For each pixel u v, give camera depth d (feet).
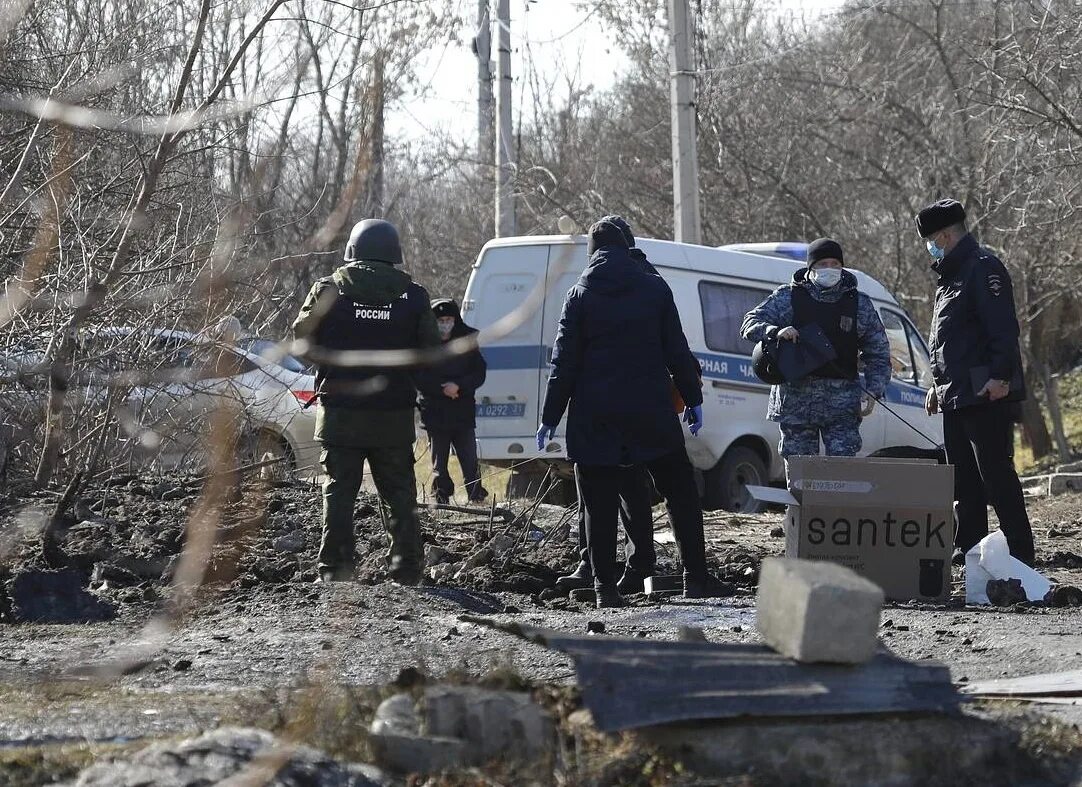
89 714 23.84
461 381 74.54
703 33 149.89
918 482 44.11
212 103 41.73
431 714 20.08
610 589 43.98
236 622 37.35
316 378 45.47
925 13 168.55
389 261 45.88
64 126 20.56
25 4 17.10
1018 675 30.40
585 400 43.83
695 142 101.96
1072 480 99.55
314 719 20.90
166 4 51.85
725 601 43.96
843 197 164.96
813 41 173.27
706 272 82.43
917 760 20.01
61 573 41.01
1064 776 20.49
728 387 82.12
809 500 43.91
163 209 48.83
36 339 42.96
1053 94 127.65
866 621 20.24
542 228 157.89
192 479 56.24
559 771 19.22
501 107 117.29
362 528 57.26
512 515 61.87
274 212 40.68
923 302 155.84
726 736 19.72
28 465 51.90
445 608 40.68
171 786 17.42
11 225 42.60
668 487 45.55
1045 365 144.15
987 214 131.95
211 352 39.88
